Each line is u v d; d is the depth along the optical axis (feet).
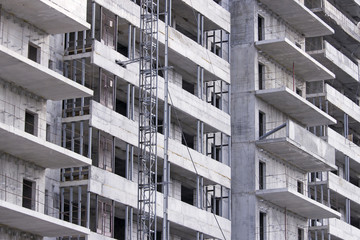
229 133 302.45
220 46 310.45
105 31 262.06
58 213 246.88
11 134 222.69
